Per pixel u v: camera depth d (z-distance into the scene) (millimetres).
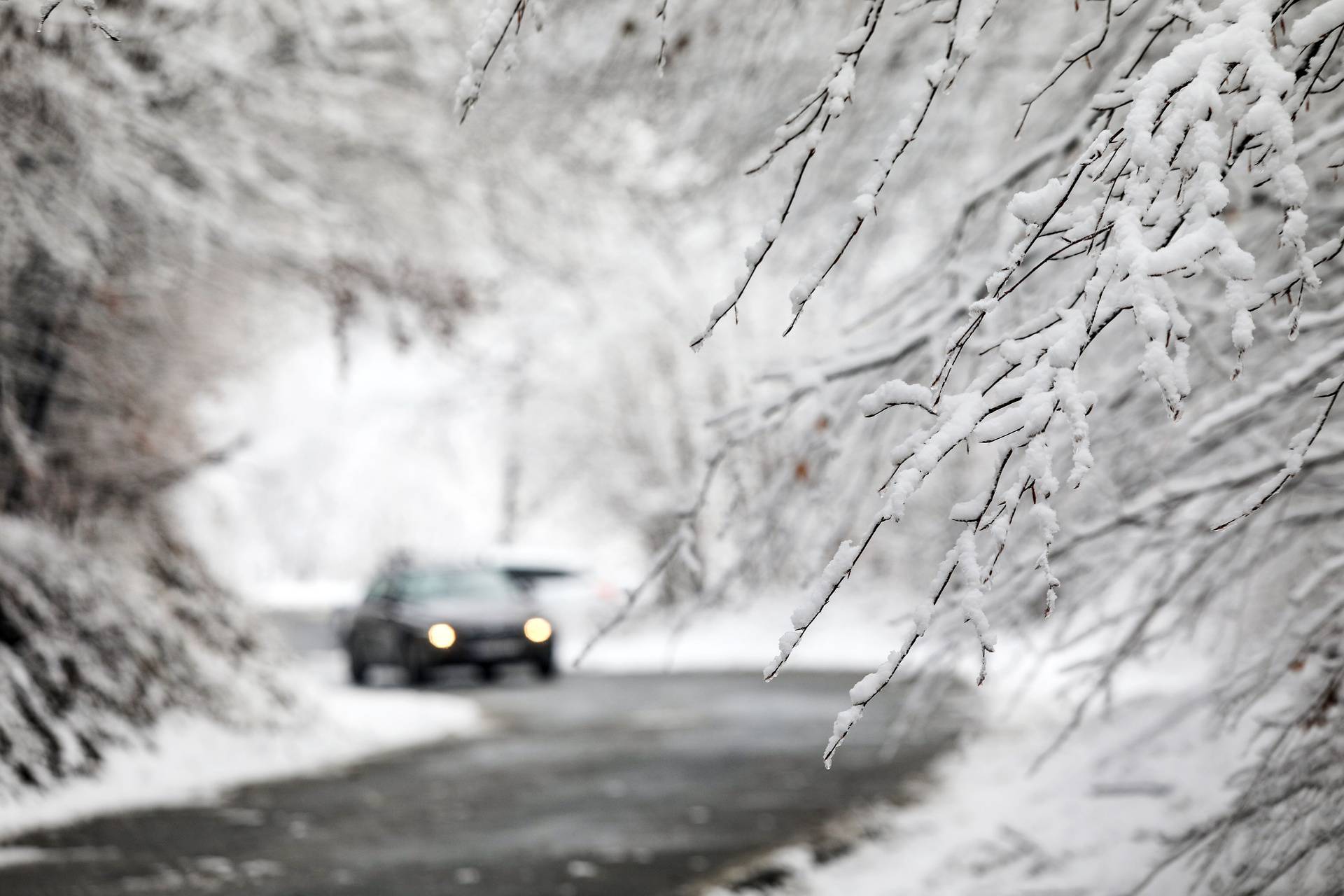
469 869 19812
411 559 81562
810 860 19734
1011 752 25922
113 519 35438
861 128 16578
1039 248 10406
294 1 27203
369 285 28219
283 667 38781
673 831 22672
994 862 16578
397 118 28609
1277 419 12961
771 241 7621
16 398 30578
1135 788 16203
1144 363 5641
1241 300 5785
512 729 38344
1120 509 12016
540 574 75125
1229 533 12188
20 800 24922
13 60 22234
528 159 27188
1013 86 16625
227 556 43312
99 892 18500
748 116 17172
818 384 10773
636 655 69062
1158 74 6270
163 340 32688
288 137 28469
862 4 16109
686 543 10609
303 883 18938
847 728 6402
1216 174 5918
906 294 11633
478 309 27891
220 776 29391
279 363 39094
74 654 29469
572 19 17547
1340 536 13000
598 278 29719
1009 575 12758
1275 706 14688
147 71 26297
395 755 33500
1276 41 8070
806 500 12055
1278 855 10789
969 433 6258
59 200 24422
